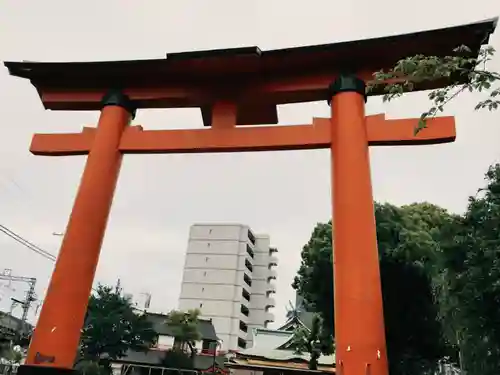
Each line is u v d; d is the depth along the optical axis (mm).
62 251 10227
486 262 10477
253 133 11102
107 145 11500
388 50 10492
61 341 9359
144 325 30812
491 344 11672
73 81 12781
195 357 39969
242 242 62750
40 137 12352
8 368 28438
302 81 11273
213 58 11164
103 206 10883
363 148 9812
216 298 58812
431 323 16125
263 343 37906
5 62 12570
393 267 16094
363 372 7730
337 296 8625
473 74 6270
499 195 10617
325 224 19547
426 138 9867
